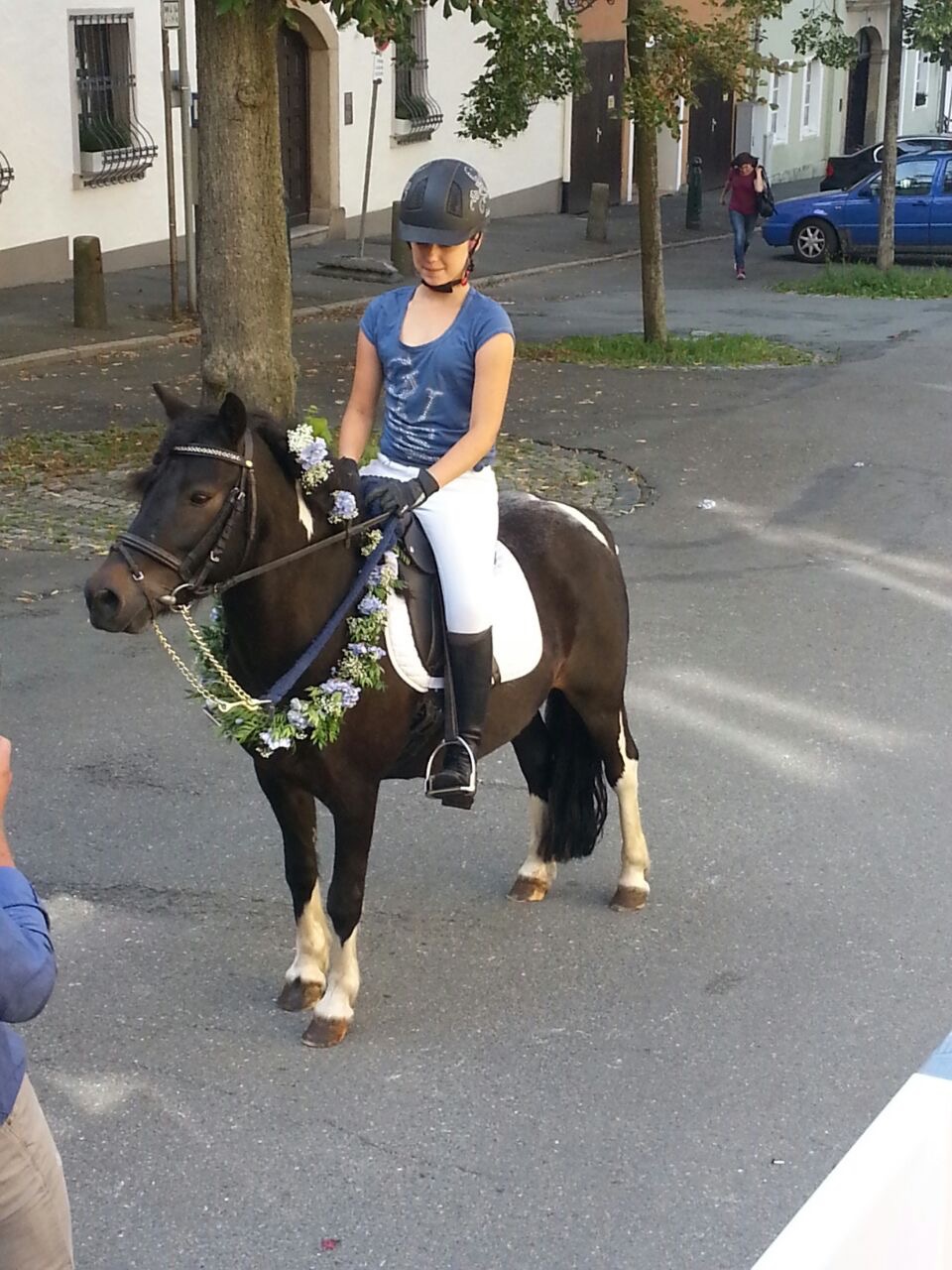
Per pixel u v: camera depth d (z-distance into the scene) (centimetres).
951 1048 248
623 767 545
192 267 1741
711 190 3425
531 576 499
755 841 606
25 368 1456
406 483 433
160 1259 381
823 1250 207
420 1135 429
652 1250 384
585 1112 439
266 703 430
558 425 1305
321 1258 381
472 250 436
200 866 583
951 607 878
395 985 505
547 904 561
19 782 645
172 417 409
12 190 1811
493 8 1030
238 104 1027
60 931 535
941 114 4331
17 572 899
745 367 1577
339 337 1706
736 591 901
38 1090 448
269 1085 452
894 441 1270
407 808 635
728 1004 496
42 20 1800
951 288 2177
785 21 3409
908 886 572
